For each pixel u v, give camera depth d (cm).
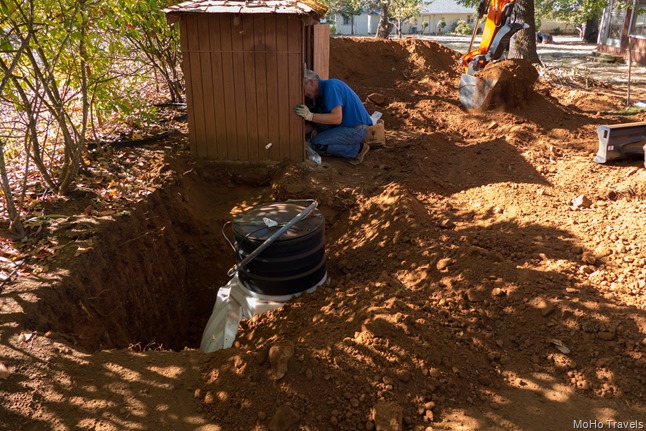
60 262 388
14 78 439
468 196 555
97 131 680
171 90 841
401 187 537
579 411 271
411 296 360
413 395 279
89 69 555
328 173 611
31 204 471
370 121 673
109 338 394
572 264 394
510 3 884
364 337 310
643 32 1633
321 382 279
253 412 267
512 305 348
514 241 434
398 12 2623
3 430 258
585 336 319
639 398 279
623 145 613
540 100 874
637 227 449
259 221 418
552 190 551
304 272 414
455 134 791
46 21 431
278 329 382
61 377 292
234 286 439
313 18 589
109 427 263
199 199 597
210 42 581
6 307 332
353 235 512
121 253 448
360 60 1139
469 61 944
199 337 532
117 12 558
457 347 312
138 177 554
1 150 396
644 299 348
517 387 289
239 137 615
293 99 594
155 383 293
